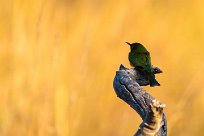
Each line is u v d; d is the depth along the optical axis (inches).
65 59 469.1
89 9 555.5
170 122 449.7
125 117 470.3
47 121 431.5
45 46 463.2
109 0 562.6
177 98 509.7
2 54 473.4
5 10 501.0
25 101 441.7
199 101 502.9
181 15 617.6
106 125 465.1
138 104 211.2
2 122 438.9
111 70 498.9
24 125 432.8
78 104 439.8
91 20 539.8
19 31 482.0
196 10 621.6
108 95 477.7
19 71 459.2
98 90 475.2
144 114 210.7
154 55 555.5
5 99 446.6
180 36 589.0
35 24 472.4
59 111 434.0
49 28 488.4
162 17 597.3
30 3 498.0
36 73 451.2
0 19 499.8
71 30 510.9
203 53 575.8
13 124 437.1
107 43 525.0
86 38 480.7
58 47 464.1
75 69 461.7
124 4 563.2
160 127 194.9
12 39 479.8
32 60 457.7
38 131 427.8
